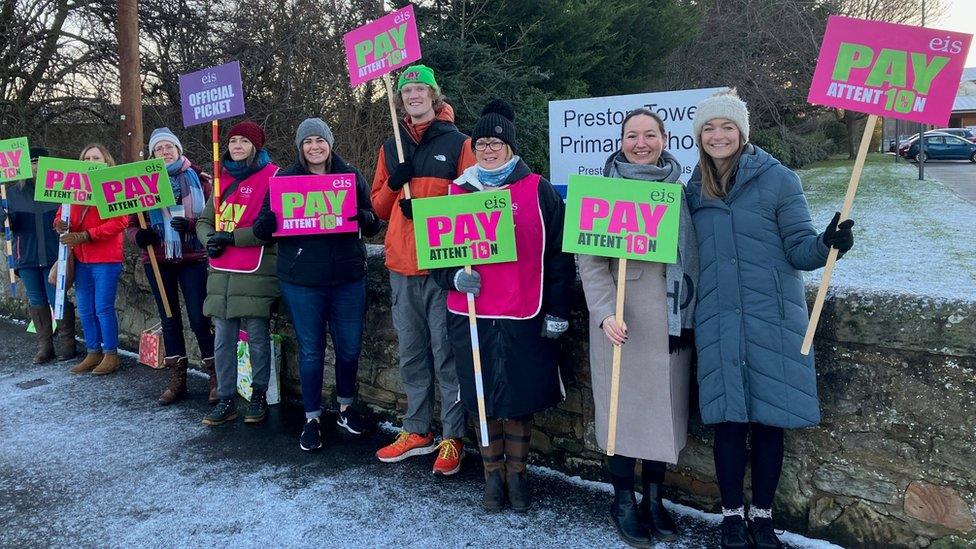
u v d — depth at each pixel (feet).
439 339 10.30
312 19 35.58
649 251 7.70
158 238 13.50
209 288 12.28
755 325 7.46
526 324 8.74
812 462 8.14
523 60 39.47
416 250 9.21
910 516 7.57
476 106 36.06
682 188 7.65
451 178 9.91
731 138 7.52
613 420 8.05
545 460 10.51
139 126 25.94
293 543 8.62
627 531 8.38
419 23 37.83
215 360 12.58
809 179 73.56
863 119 116.57
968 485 7.21
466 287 8.78
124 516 9.36
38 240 16.63
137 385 15.20
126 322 18.16
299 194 10.72
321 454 11.32
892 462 7.63
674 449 8.02
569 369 9.95
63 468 10.91
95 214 15.53
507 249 8.61
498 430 9.37
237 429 12.48
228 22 38.01
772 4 69.87
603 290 8.09
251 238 11.76
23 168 16.06
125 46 25.25
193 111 13.03
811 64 71.41
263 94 37.19
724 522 8.00
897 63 7.07
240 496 9.87
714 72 68.33
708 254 7.70
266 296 12.24
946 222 37.88
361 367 12.84
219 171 12.92
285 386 14.10
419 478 10.37
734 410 7.51
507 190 8.61
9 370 16.57
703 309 7.73
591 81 46.73
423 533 8.77
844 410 7.85
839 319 7.73
